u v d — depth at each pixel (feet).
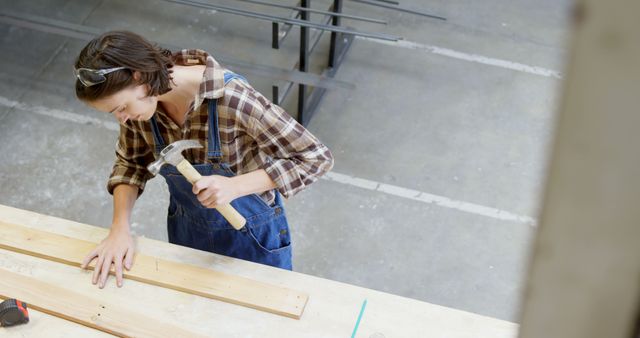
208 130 6.03
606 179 0.76
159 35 15.24
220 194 5.90
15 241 6.44
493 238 12.25
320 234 12.35
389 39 12.36
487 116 13.89
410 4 15.88
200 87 5.70
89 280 6.17
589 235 0.80
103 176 13.24
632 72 0.72
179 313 5.88
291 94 14.23
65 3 15.83
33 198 12.87
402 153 13.34
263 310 5.88
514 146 13.44
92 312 5.86
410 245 12.20
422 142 13.50
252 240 7.08
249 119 5.91
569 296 0.86
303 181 6.29
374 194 12.81
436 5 15.81
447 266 11.94
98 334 5.75
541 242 0.84
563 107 0.76
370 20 12.71
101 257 6.24
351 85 12.82
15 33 15.31
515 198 12.73
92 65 5.13
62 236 6.52
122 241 6.37
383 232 12.36
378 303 5.88
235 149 6.21
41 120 13.96
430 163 13.20
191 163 6.45
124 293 6.06
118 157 6.92
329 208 12.64
